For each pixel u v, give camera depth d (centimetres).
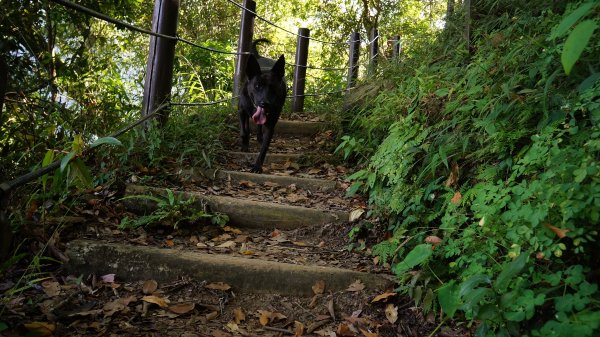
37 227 262
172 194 315
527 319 176
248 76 489
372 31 700
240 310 232
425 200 299
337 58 931
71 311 214
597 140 192
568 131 215
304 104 785
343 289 253
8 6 354
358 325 226
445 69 363
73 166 202
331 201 374
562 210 181
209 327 216
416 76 369
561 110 227
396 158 317
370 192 365
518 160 248
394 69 476
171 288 246
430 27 496
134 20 561
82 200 305
